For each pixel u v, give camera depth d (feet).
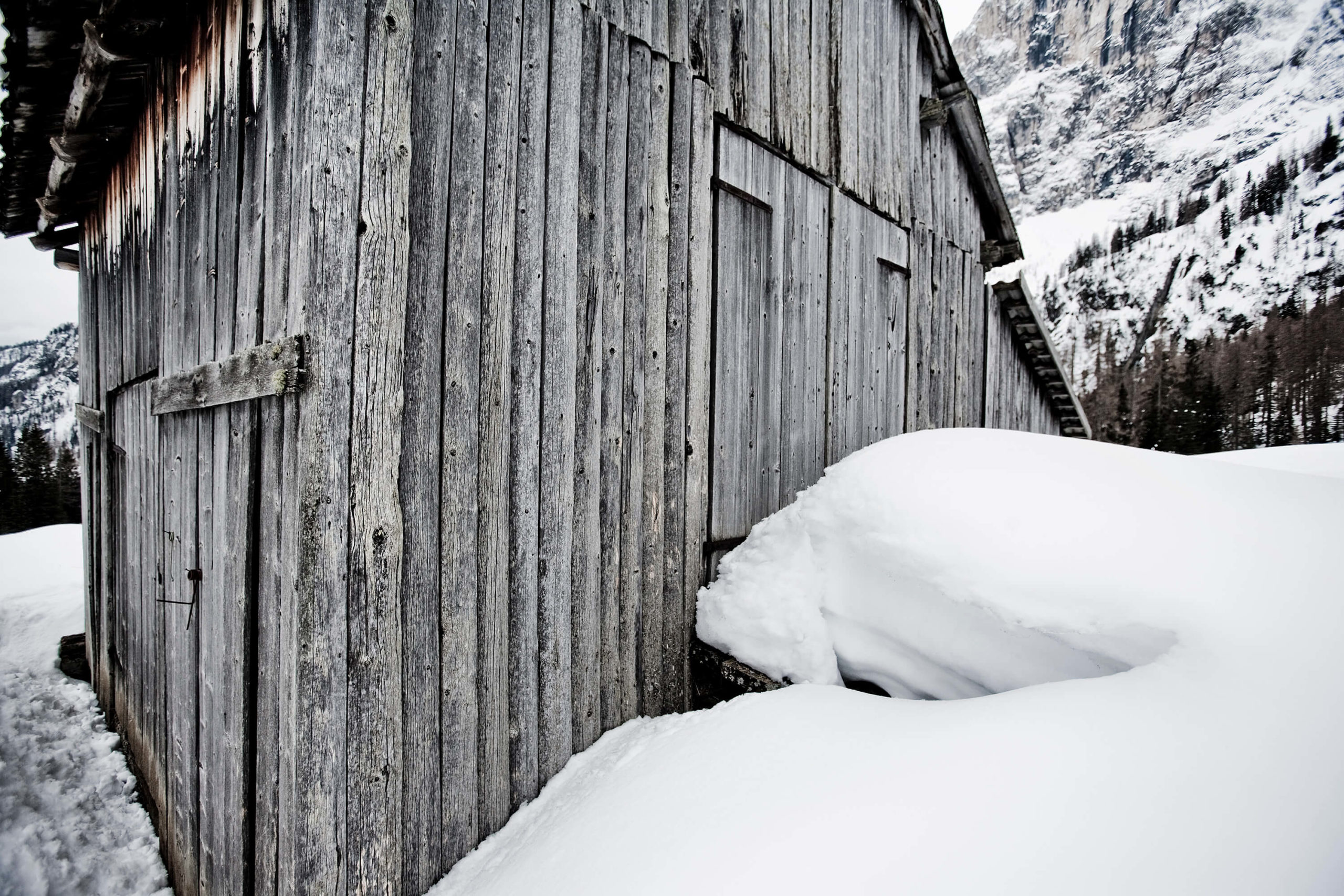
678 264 9.07
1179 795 3.71
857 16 13.10
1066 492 6.56
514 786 6.96
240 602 6.49
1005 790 4.02
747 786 5.06
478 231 6.55
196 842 7.90
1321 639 4.55
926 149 15.72
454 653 6.37
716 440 9.77
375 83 5.66
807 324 11.64
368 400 5.66
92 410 14.05
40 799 10.64
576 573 7.69
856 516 7.67
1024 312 19.29
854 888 3.61
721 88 9.78
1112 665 5.19
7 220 14.52
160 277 9.39
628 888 4.30
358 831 5.65
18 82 8.73
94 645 14.66
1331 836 3.32
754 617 8.22
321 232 5.35
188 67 7.82
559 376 7.43
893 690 7.11
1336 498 6.42
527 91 7.03
